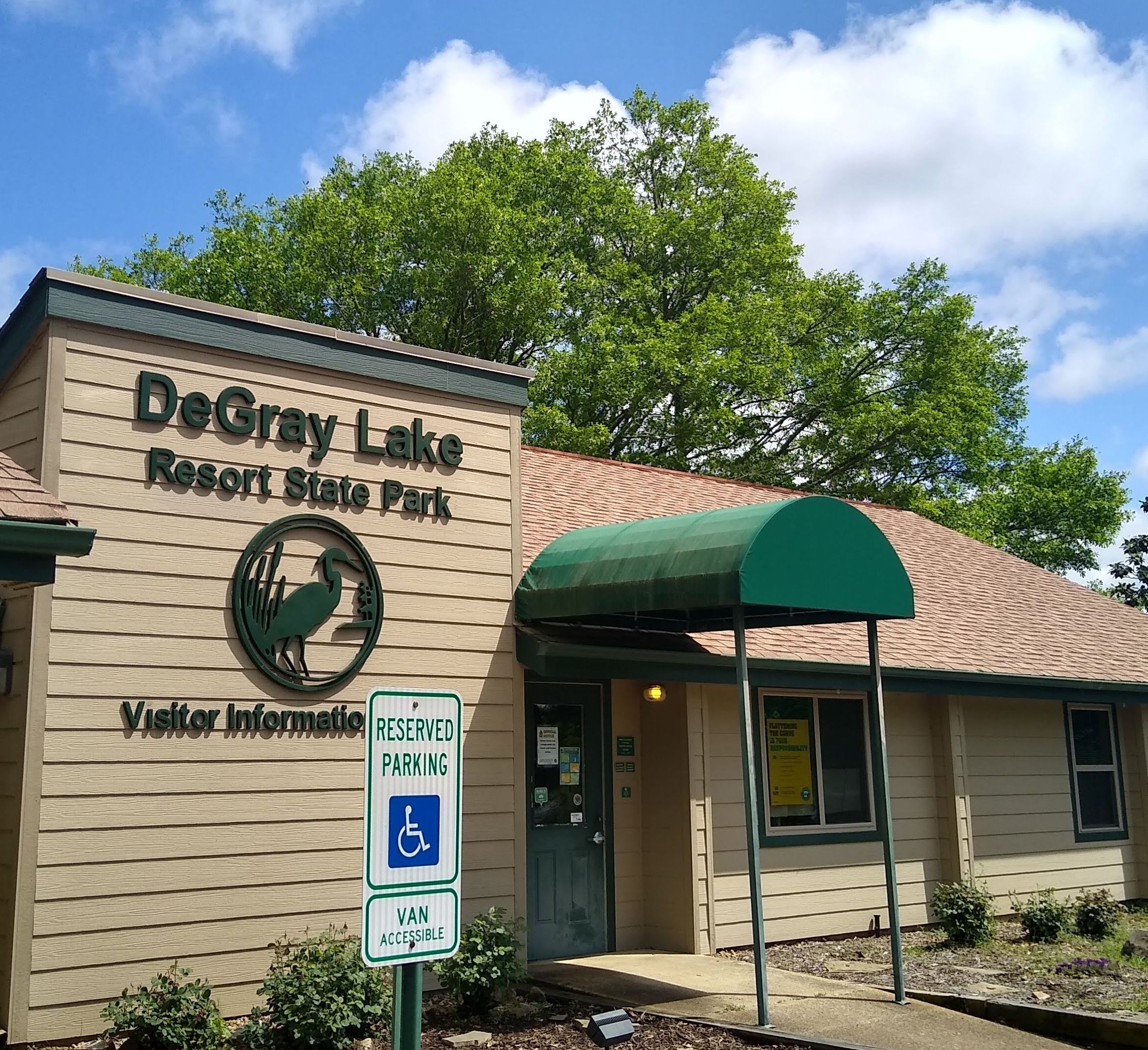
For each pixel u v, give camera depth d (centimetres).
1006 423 3869
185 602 790
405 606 906
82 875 721
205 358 827
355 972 727
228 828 787
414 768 434
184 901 761
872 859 1260
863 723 1294
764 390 2866
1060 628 1619
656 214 3148
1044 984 961
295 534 852
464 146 2933
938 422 3014
